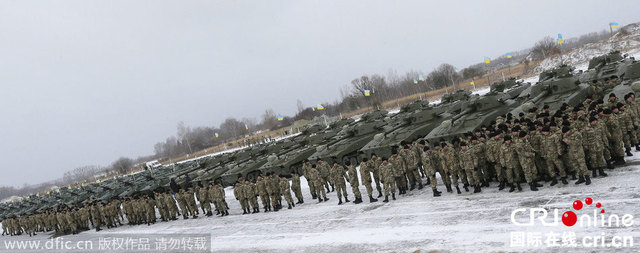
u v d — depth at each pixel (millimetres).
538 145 13625
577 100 20562
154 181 38188
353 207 16719
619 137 13352
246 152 36344
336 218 15477
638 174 12016
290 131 82875
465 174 15008
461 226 11195
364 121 30359
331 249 11812
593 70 25156
